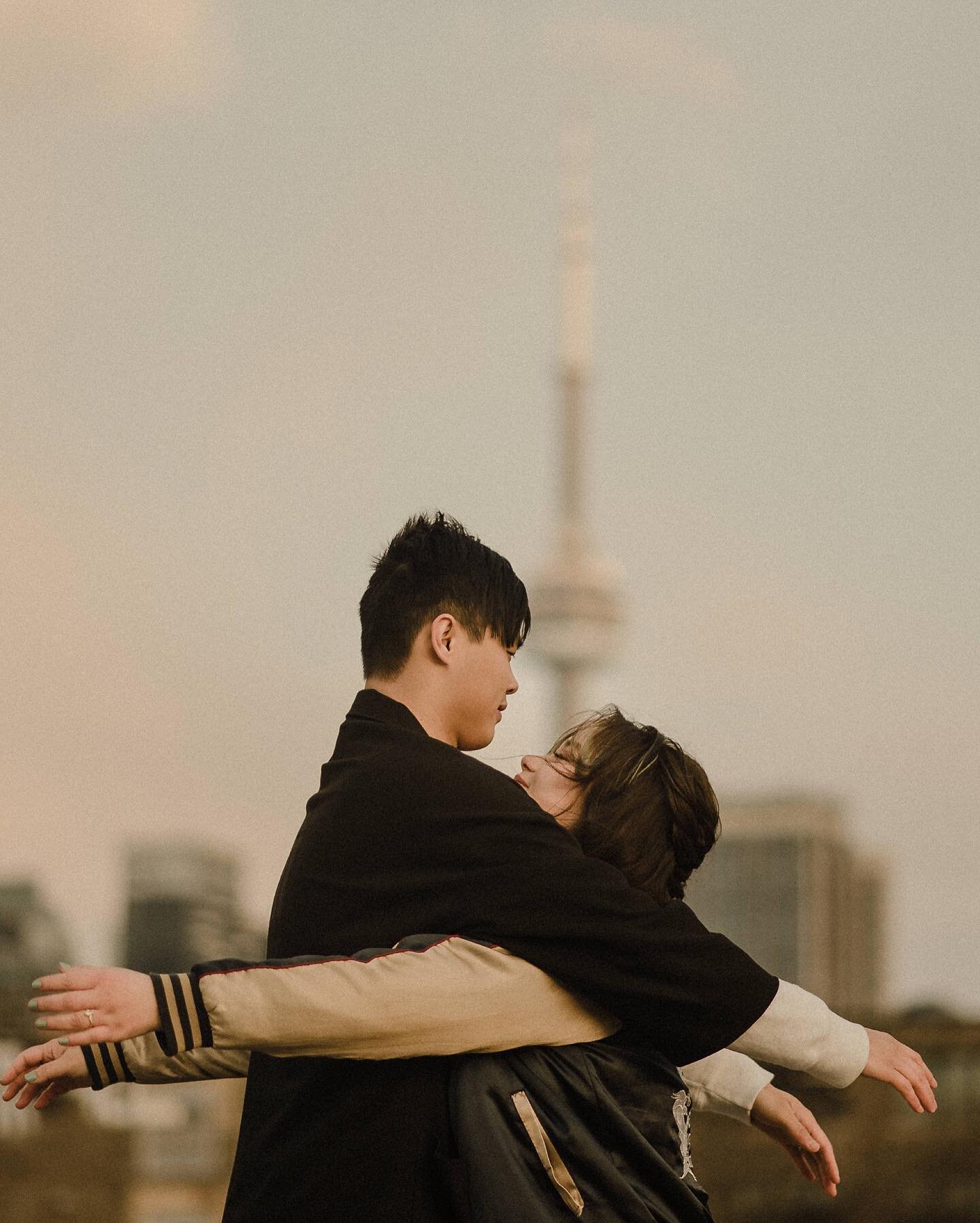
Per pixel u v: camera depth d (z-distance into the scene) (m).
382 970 2.75
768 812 157.12
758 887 154.75
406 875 2.92
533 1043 2.82
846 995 158.00
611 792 3.18
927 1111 2.94
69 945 65.62
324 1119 2.85
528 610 3.22
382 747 3.03
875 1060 2.93
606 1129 2.84
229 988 2.67
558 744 3.32
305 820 3.10
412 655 3.10
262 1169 2.93
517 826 2.93
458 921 2.88
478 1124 2.77
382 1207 2.79
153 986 2.64
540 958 2.84
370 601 3.17
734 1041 2.91
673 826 3.20
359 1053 2.73
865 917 167.00
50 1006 2.61
